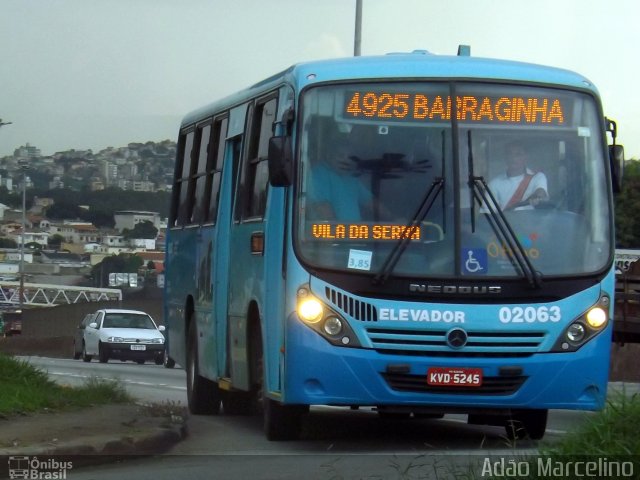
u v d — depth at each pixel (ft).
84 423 43.55
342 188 41.16
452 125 41.75
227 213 53.11
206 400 58.44
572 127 42.65
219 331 52.65
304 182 41.29
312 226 40.86
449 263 40.50
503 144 41.88
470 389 40.45
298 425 45.24
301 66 43.14
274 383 42.57
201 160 60.08
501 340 40.47
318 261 40.52
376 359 40.04
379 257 40.47
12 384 49.96
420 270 40.42
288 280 40.75
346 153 41.50
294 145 41.75
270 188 44.42
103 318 141.69
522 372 40.57
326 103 41.96
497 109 42.16
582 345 41.06
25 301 319.06
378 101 41.93
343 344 40.09
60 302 319.88
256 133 49.08
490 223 40.98
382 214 40.86
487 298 40.50
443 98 42.04
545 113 42.50
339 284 40.32
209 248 55.47
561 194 41.91
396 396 40.24
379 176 41.22
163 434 42.27
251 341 47.37
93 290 322.14
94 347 138.72
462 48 47.60
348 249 40.60
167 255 67.31
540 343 40.78
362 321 40.14
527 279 40.68
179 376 97.55
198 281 57.77
